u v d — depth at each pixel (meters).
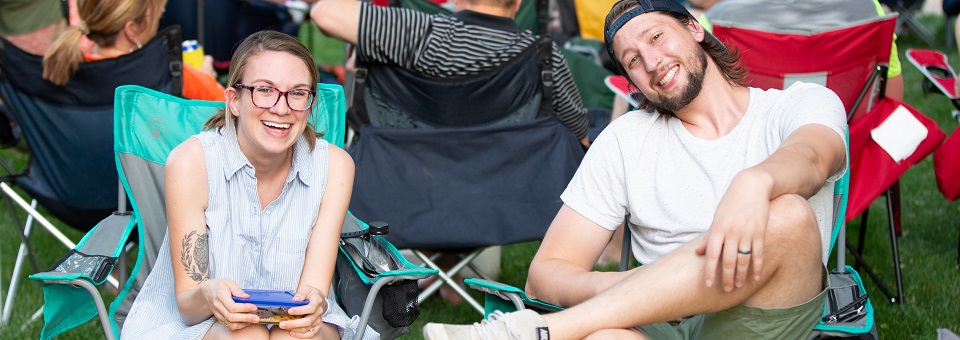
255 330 2.36
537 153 3.41
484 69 3.33
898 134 3.32
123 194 2.88
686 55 2.40
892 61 3.62
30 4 4.23
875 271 3.95
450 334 2.12
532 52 3.36
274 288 2.57
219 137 2.57
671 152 2.47
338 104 2.98
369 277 2.57
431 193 3.36
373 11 3.32
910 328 3.38
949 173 3.56
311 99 2.50
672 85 2.41
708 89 2.44
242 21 5.71
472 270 3.92
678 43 2.40
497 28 3.37
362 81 3.41
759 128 2.42
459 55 3.32
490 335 2.11
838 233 2.59
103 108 3.32
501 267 4.26
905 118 3.32
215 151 2.54
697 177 2.44
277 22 5.94
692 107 2.45
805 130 2.28
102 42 3.33
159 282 2.63
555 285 2.41
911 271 3.93
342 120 2.98
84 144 3.33
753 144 2.41
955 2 7.41
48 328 2.53
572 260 2.53
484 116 3.40
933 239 4.33
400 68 3.36
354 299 2.65
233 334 2.34
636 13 2.44
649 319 2.16
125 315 2.73
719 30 3.28
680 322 2.45
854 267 3.93
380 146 3.37
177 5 5.09
